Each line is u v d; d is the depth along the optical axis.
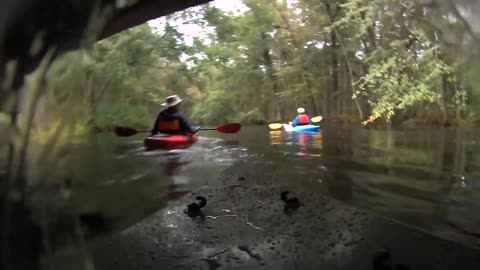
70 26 1.49
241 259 2.34
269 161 5.79
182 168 5.37
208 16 13.27
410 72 10.01
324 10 14.85
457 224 2.61
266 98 19.64
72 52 1.65
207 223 2.97
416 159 5.18
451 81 7.96
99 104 12.92
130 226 2.77
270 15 16.20
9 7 1.22
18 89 1.41
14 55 1.33
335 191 3.69
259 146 7.81
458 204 3.04
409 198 3.29
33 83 1.48
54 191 1.69
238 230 2.81
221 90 19.38
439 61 8.16
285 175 4.62
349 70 14.48
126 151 7.14
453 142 6.64
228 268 2.24
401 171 4.45
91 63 10.76
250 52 18.58
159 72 15.07
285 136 9.80
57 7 1.35
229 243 2.59
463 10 1.84
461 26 1.93
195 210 3.28
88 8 1.46
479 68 2.02
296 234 2.70
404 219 2.74
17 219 1.45
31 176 1.53
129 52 12.41
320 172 4.69
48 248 1.58
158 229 2.82
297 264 2.27
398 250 2.30
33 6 1.28
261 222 2.97
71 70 1.72
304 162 5.54
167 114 8.41
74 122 1.84
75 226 1.91
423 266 2.11
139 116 14.52
